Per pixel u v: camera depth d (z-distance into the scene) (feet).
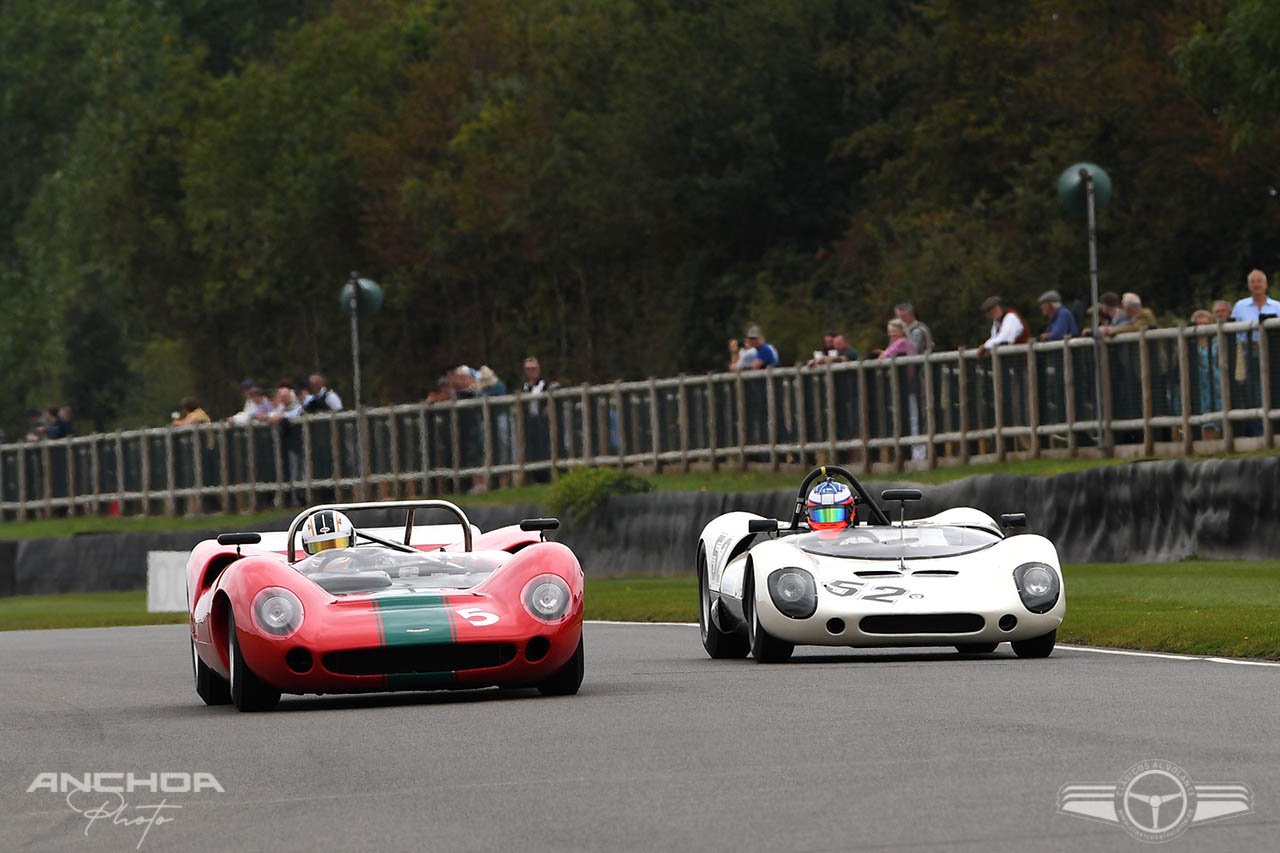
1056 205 417.69
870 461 285.64
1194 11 402.31
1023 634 138.92
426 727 107.24
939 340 414.41
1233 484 210.79
